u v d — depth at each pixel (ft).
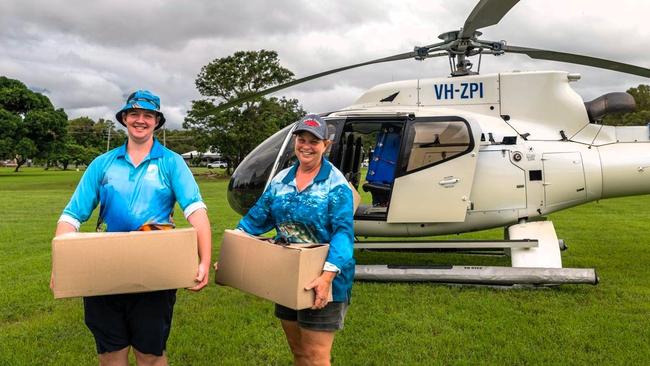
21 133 150.10
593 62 16.84
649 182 17.83
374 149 18.99
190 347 11.60
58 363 10.74
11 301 15.35
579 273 15.52
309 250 6.83
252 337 12.26
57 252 6.29
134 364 10.68
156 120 7.36
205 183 96.12
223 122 117.91
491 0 13.67
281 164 17.79
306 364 7.52
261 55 119.34
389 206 17.48
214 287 17.02
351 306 14.69
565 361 10.71
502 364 10.60
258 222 8.10
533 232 17.46
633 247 24.52
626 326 12.75
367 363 10.68
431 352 11.27
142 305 7.09
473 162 16.84
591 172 17.69
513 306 14.55
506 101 18.20
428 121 17.20
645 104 133.69
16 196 58.85
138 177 7.15
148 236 6.55
